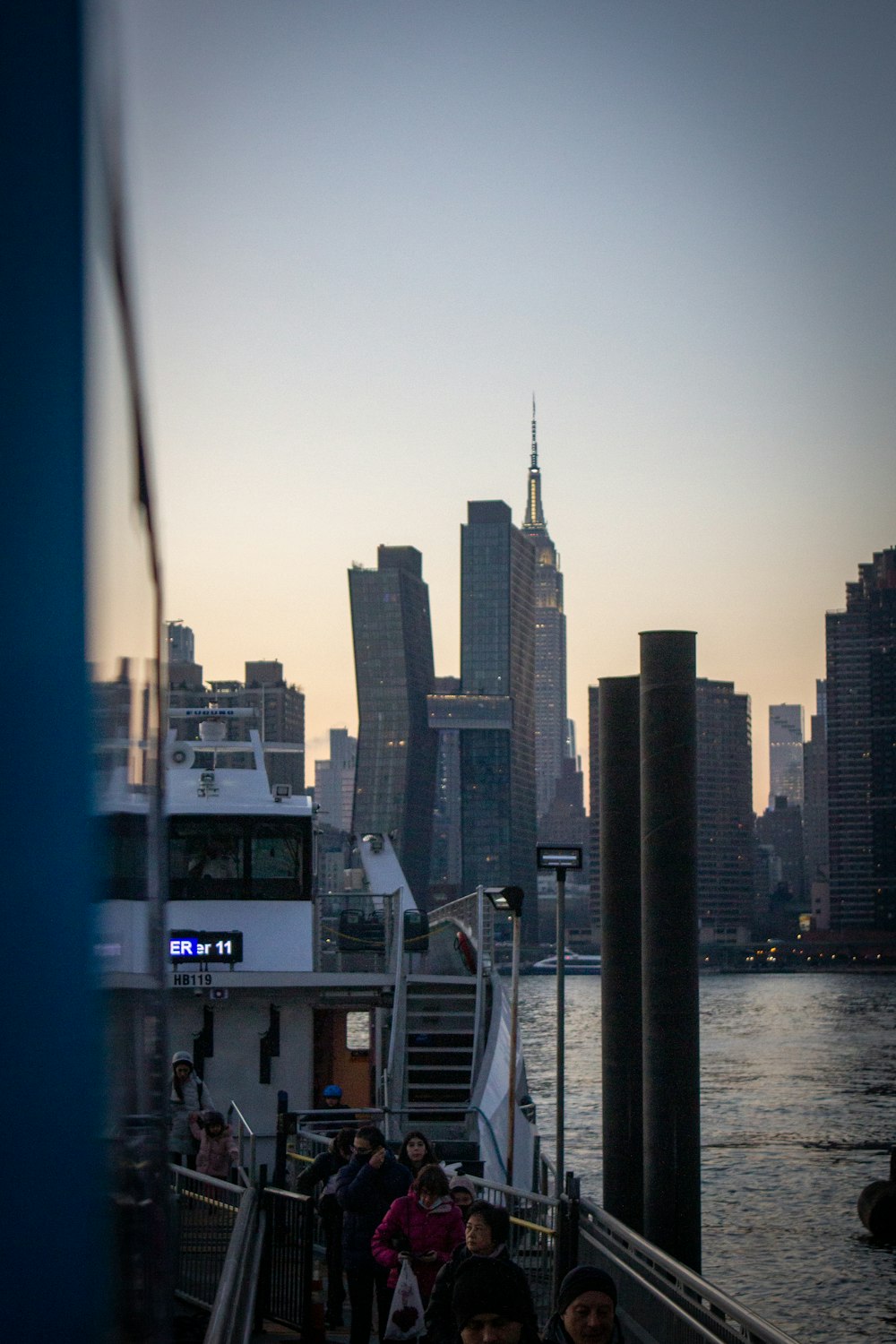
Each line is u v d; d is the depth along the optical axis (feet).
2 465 4.62
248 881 79.25
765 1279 167.43
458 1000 81.51
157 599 8.37
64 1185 4.51
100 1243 4.68
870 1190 182.91
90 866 4.66
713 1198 217.36
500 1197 56.59
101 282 5.14
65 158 4.75
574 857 60.23
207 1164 52.95
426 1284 37.65
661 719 92.32
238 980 74.90
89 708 4.69
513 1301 22.09
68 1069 4.56
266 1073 75.92
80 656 4.66
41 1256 4.48
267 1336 47.29
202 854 79.05
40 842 4.58
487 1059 77.97
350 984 75.77
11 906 4.53
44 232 4.71
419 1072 79.61
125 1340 5.77
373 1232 41.65
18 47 4.68
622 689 102.83
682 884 91.61
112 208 5.42
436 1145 70.23
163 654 8.89
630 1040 99.60
